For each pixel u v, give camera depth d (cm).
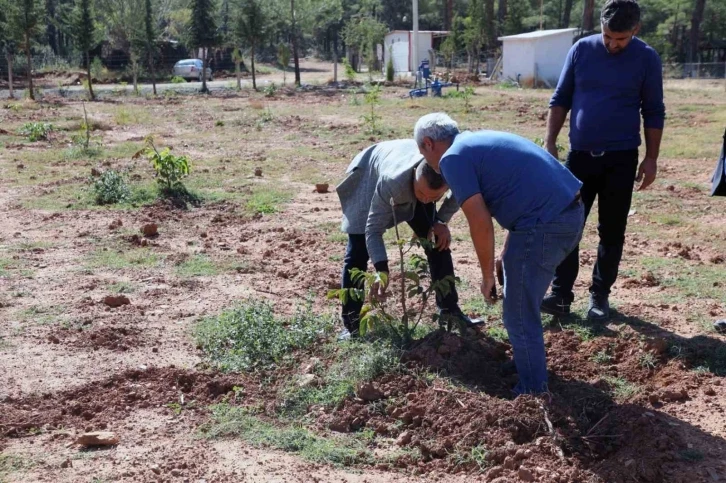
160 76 5028
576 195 413
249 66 5728
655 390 455
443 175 406
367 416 425
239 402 445
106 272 693
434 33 4966
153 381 468
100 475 367
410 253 732
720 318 566
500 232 848
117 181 1010
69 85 4250
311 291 640
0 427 412
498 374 471
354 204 505
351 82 3912
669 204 988
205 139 1700
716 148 1435
